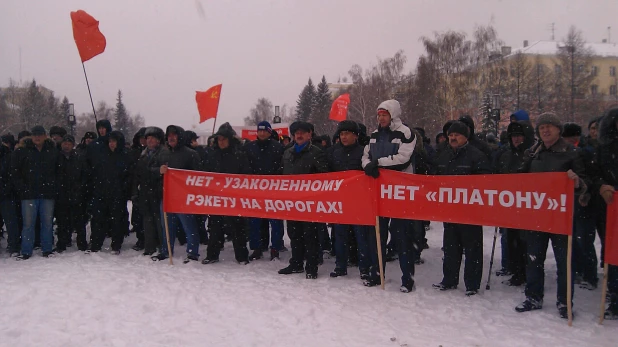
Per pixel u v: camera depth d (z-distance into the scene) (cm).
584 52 4247
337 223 597
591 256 564
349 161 613
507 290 564
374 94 4325
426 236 934
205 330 431
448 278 564
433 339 413
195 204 677
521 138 582
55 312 477
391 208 554
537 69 4344
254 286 569
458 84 3728
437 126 3753
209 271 646
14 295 529
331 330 432
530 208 480
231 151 696
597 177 475
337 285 579
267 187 639
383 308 493
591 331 430
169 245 684
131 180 780
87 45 880
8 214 746
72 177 766
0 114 4931
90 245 778
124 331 429
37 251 783
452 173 547
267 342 404
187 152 733
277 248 732
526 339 412
